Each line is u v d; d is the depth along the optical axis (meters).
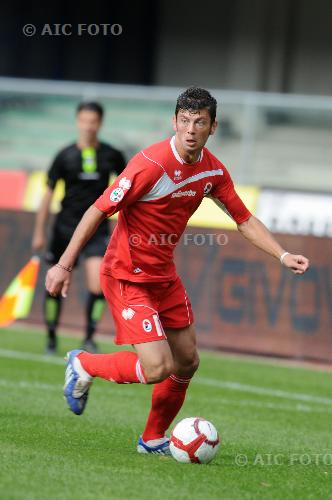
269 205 51.41
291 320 42.25
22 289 29.42
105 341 44.25
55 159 38.34
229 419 28.27
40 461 19.53
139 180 19.72
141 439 21.52
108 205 19.81
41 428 24.02
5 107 63.88
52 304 38.88
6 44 92.56
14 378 33.03
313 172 66.19
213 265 43.72
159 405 21.17
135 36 91.88
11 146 64.81
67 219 38.56
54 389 31.27
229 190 20.94
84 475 18.52
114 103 63.44
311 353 41.81
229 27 88.75
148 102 63.47
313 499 18.09
